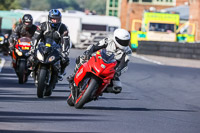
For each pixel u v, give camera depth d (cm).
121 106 3631
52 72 3650
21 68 4559
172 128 2706
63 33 3722
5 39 8019
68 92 4253
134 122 2794
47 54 3553
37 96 3706
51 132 2269
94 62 3020
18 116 2700
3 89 4172
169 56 11169
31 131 2261
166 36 12506
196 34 15175
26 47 4556
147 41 11544
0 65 6612
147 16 12712
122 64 3198
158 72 7200
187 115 3516
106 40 3191
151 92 5062
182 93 5178
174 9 18712
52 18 3669
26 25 4531
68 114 2897
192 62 9894
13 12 14538
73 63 7512
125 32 3139
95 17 14350
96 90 3114
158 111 3547
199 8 15650
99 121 2709
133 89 5147
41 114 2827
